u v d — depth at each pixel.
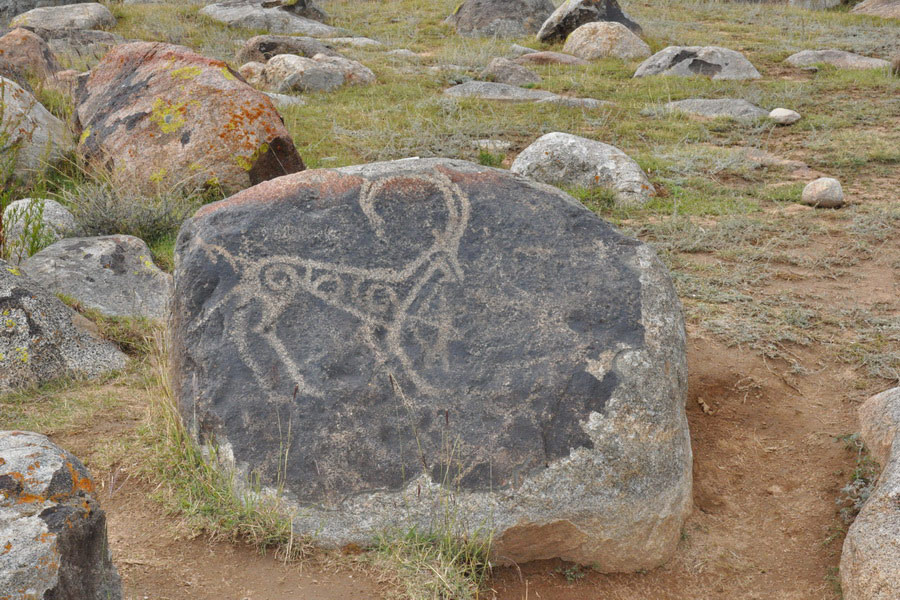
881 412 3.90
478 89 11.94
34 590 2.07
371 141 9.40
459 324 3.47
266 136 7.62
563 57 14.45
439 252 3.62
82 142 7.98
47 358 4.31
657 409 3.27
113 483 3.41
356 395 3.33
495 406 3.28
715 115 10.88
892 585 2.81
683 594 3.18
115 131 7.77
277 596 2.91
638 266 3.58
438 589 2.95
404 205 3.71
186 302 3.56
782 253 6.37
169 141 7.57
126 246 5.83
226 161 7.52
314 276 3.57
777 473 3.91
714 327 5.13
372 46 15.16
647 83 12.64
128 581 2.91
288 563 3.07
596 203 7.68
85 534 2.27
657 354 3.37
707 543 3.44
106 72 8.54
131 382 4.36
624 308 3.46
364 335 3.46
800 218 7.21
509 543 3.15
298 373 3.39
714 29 17.06
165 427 3.68
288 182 3.79
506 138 9.83
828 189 7.56
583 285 3.52
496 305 3.50
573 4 15.91
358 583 2.98
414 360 3.41
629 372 3.30
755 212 7.45
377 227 3.66
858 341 5.00
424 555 3.05
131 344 4.79
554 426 3.23
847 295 5.66
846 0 20.41
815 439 4.12
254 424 3.32
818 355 4.87
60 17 14.89
